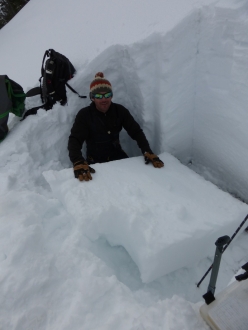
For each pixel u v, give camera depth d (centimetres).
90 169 180
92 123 208
